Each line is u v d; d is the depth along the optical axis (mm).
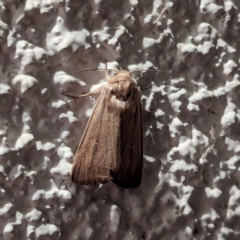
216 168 122
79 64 113
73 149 114
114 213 115
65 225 114
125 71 113
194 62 120
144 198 117
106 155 111
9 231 109
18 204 110
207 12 120
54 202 112
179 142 120
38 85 110
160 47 118
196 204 121
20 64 110
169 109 119
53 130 113
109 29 114
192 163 119
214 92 121
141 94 116
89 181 111
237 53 123
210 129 122
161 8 117
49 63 112
